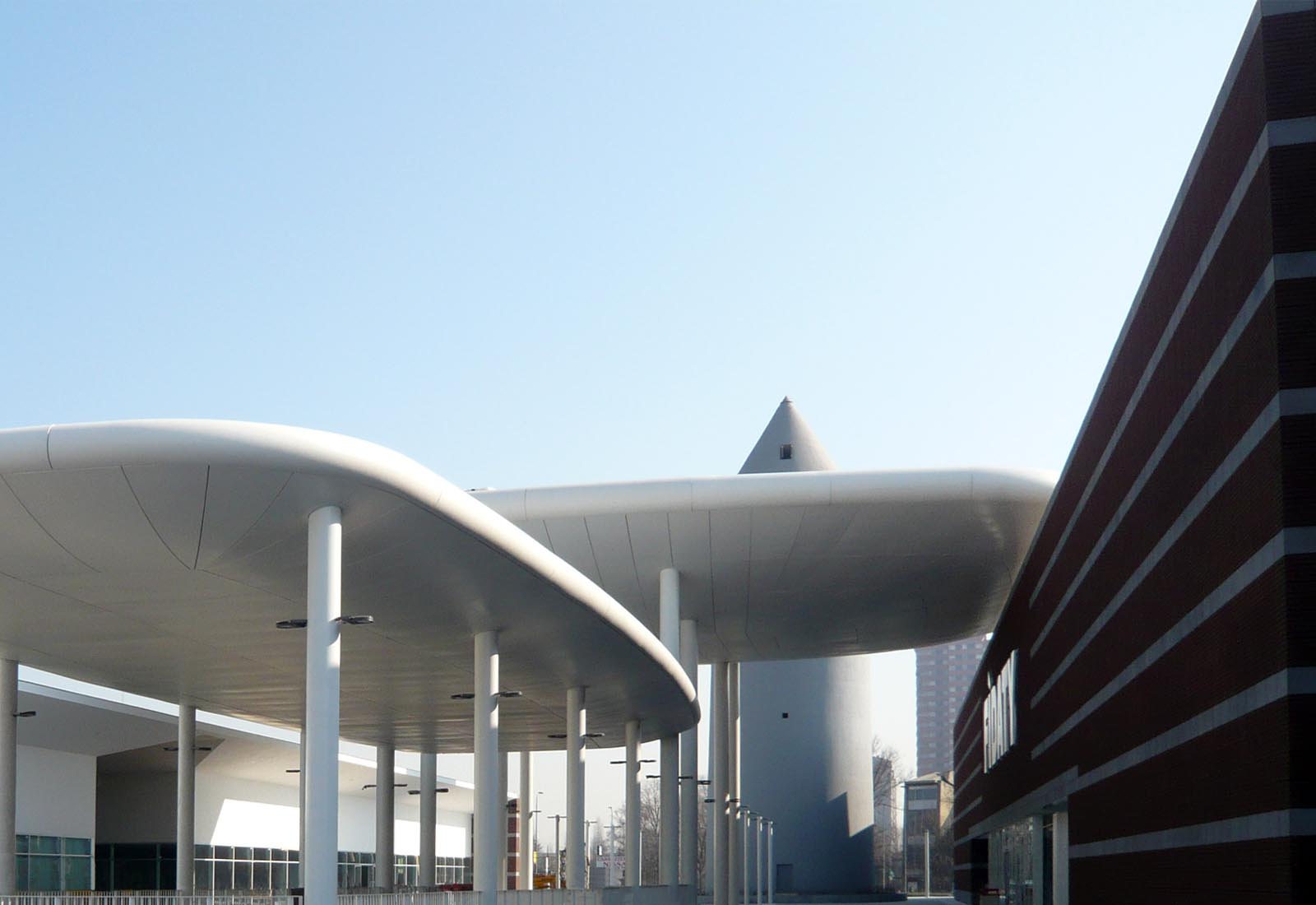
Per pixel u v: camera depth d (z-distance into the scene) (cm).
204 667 2727
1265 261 1184
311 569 1770
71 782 3731
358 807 5894
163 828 4528
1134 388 1819
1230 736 1316
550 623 2486
